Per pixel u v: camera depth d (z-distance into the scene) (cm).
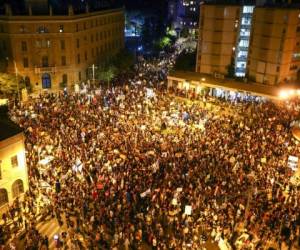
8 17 6612
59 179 3434
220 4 7006
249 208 2994
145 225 2877
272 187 3259
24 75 7106
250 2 7262
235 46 7194
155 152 3825
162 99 5744
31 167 3603
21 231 2936
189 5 15812
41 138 4106
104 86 7000
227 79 6969
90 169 3528
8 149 3150
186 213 2836
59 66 7350
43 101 5606
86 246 2733
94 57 8281
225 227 2850
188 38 13238
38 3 7231
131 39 14088
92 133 4228
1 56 6956
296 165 3525
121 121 4678
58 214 3045
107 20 8656
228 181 3322
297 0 7075
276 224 2833
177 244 2672
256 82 6881
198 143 4034
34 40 6975
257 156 3738
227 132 4372
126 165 3519
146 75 7975
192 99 6200
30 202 3166
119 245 2723
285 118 4891
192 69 7950
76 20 7275
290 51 6506
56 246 2681
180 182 3288
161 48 11912
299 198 3128
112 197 3112
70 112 4928
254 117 5025
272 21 6309
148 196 3105
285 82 6688
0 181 3123
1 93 6131
